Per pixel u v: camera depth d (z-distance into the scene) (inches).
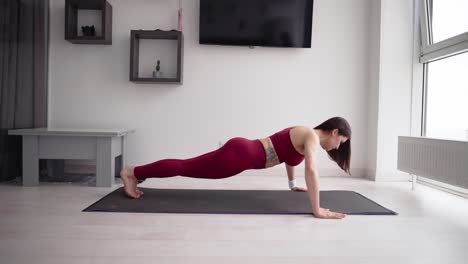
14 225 68.9
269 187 117.2
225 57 145.3
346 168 87.6
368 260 53.5
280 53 145.8
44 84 140.0
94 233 64.6
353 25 146.3
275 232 66.9
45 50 140.6
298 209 84.3
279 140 86.2
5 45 114.2
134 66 137.2
